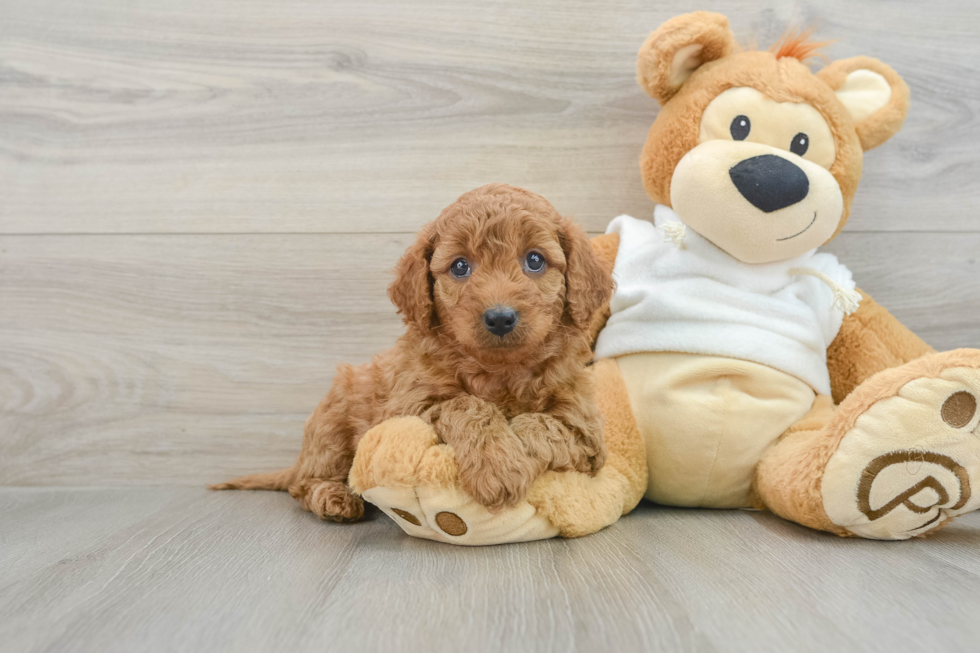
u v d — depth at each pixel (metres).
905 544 1.24
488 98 1.89
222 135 1.91
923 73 1.88
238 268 1.90
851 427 1.21
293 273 1.90
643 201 1.90
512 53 1.88
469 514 1.18
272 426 1.91
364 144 1.90
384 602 0.98
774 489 1.37
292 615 0.94
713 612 0.92
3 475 1.91
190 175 1.91
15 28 1.91
